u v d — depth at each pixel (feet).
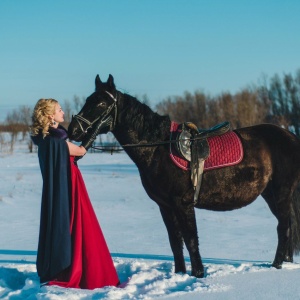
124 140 18.34
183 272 19.42
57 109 18.43
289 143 20.04
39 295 16.31
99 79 18.60
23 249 25.99
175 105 166.91
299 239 20.80
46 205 17.88
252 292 16.35
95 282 17.72
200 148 18.44
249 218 35.04
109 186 56.70
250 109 146.00
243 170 18.94
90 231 18.16
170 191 18.22
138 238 28.45
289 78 147.54
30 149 136.46
